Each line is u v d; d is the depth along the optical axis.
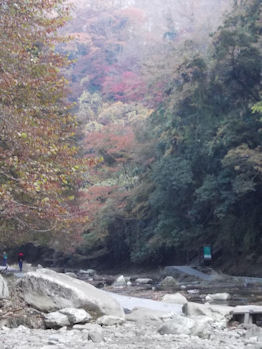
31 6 17.44
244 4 40.41
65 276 12.80
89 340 8.41
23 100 17.09
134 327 10.41
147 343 8.19
